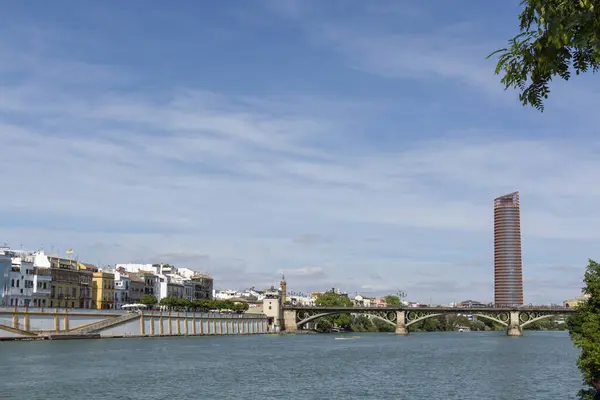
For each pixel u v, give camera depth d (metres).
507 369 118.56
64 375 95.12
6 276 191.62
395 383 96.75
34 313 161.38
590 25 14.31
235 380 97.69
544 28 14.89
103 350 141.62
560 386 93.44
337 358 141.75
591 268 66.44
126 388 85.31
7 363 109.06
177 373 104.06
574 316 88.38
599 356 58.75
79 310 176.75
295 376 104.50
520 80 15.78
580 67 15.28
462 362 133.75
